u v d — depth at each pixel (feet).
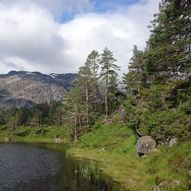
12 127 581.94
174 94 116.78
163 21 102.53
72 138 274.57
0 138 531.91
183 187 76.07
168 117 102.99
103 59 287.28
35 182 118.01
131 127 160.56
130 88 242.37
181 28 95.04
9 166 162.09
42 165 164.86
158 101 117.91
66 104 289.74
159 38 102.47
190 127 96.73
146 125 131.95
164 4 120.37
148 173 105.81
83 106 271.69
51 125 618.03
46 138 519.19
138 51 232.73
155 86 121.49
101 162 150.41
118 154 161.27
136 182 99.71
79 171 136.46
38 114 647.15
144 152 132.16
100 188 101.55
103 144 197.57
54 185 111.65
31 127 606.96
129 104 167.22
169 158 101.65
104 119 263.49
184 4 94.79
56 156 209.97
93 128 254.27
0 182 119.03
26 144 375.04
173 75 112.37
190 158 88.33
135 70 230.07
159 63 103.50
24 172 141.79
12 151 258.98
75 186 107.45
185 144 99.14
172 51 98.78
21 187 110.11
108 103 306.14
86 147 214.48
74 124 274.36
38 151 256.93
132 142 163.53
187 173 82.23
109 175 118.32
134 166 125.08
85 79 283.18
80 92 280.92
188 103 97.45
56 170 144.97
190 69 101.45
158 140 129.29
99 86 294.66
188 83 113.50
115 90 299.17
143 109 155.02
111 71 285.84
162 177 88.99
